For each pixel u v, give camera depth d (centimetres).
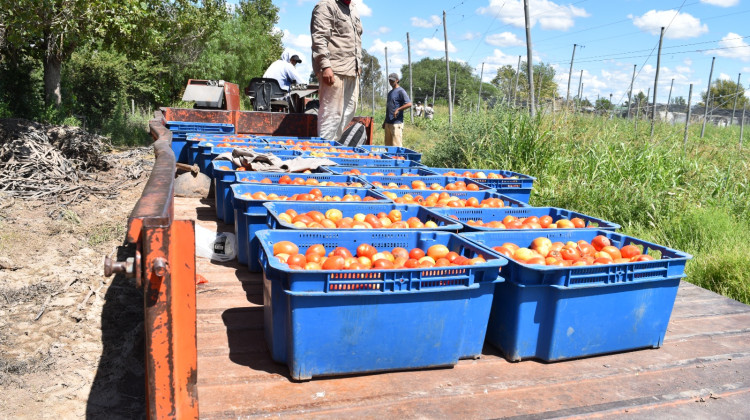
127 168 1250
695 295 504
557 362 342
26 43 1555
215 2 2608
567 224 464
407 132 2386
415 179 651
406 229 401
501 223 461
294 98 1361
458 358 327
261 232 363
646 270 353
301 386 295
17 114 1794
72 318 497
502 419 272
